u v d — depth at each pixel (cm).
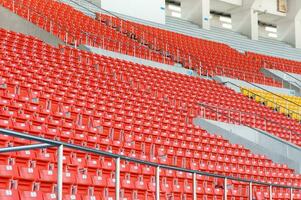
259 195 1581
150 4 3478
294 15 4300
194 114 2148
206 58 3222
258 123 2377
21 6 2488
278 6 4262
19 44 2036
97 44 2544
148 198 1202
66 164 1111
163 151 1620
